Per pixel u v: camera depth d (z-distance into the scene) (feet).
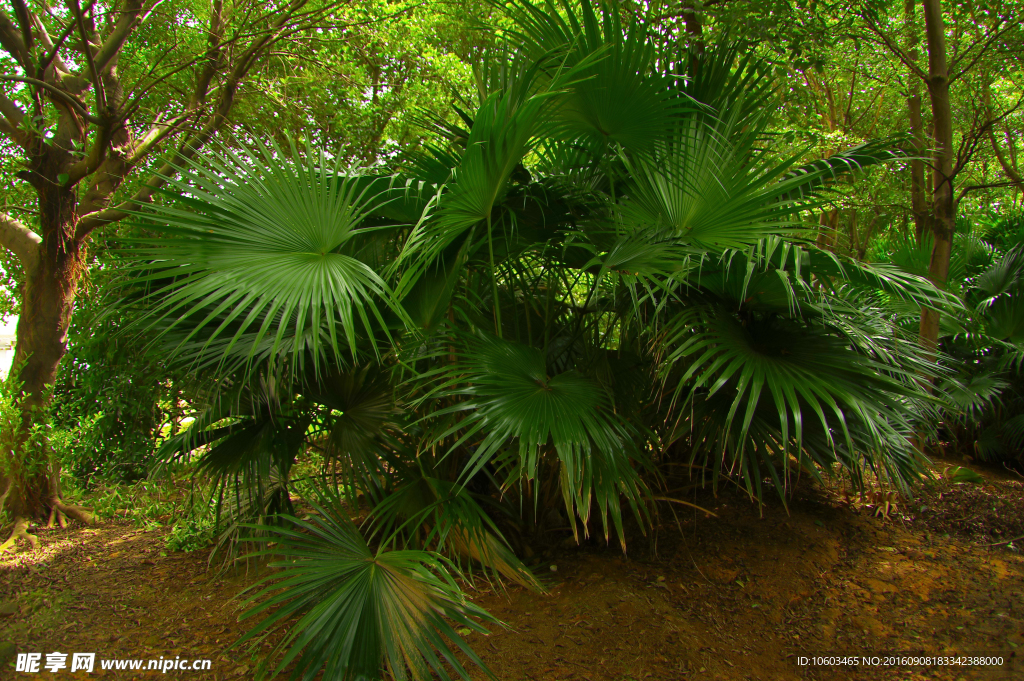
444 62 21.99
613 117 9.98
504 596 10.00
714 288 9.80
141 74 15.89
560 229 10.89
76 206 14.05
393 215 10.21
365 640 7.07
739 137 10.46
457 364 8.80
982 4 14.69
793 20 13.28
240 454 10.36
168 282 9.77
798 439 7.86
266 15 14.96
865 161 10.95
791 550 11.51
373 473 10.05
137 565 11.61
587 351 11.14
